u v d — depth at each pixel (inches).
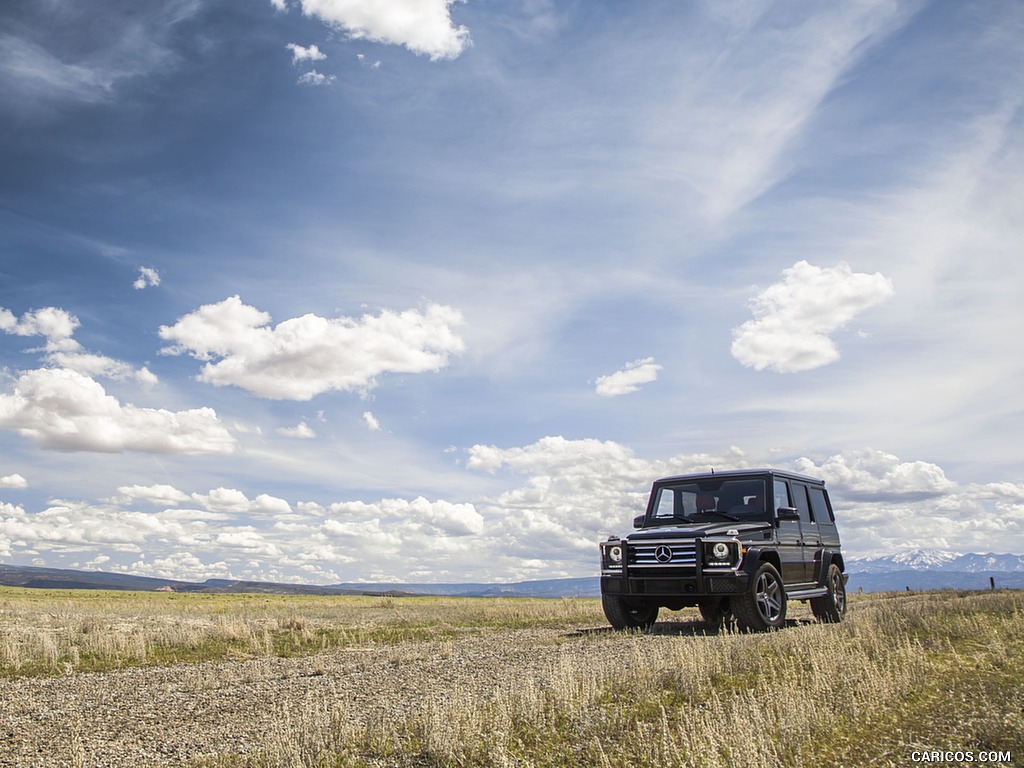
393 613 917.2
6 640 501.7
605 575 546.3
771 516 564.4
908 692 269.7
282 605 1378.0
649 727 235.3
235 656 476.7
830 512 680.4
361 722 257.6
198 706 296.7
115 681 366.9
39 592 2994.6
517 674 345.7
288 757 212.5
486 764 210.1
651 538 531.5
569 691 275.4
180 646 526.9
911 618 487.2
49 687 349.7
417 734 237.3
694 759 195.6
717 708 237.3
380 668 386.3
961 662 332.2
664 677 305.3
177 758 222.5
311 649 512.7
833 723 231.6
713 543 511.2
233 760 217.9
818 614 627.8
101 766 216.4
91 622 659.4
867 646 366.9
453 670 369.1
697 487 600.1
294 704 291.1
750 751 191.2
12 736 251.3
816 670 290.0
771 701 248.2
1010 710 237.0
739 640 409.1
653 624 590.9
